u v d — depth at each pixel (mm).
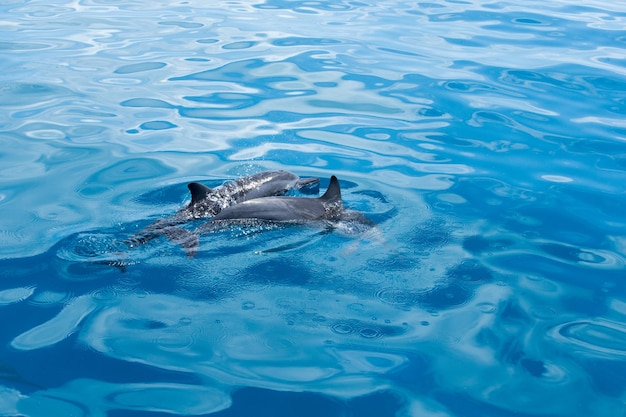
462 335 5953
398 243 7473
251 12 18906
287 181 8891
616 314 6344
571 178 9289
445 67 14055
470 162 9805
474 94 12523
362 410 5023
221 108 11891
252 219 7605
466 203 8516
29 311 6176
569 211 8359
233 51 15102
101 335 5840
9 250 7176
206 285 6570
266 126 11125
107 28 16984
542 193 8828
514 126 11109
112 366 5453
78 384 5242
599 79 13219
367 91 12727
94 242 7344
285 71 13812
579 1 20656
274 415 4953
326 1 20547
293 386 5258
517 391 5285
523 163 9766
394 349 5742
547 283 6809
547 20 17984
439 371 5488
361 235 7586
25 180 8984
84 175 9180
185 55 14789
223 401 5074
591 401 5188
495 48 15367
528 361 5645
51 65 13992
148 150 10133
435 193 8789
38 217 7930
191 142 10484
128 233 7574
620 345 5891
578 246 7555
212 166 9602
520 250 7426
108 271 6797
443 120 11375
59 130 10812
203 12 18875
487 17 18375
